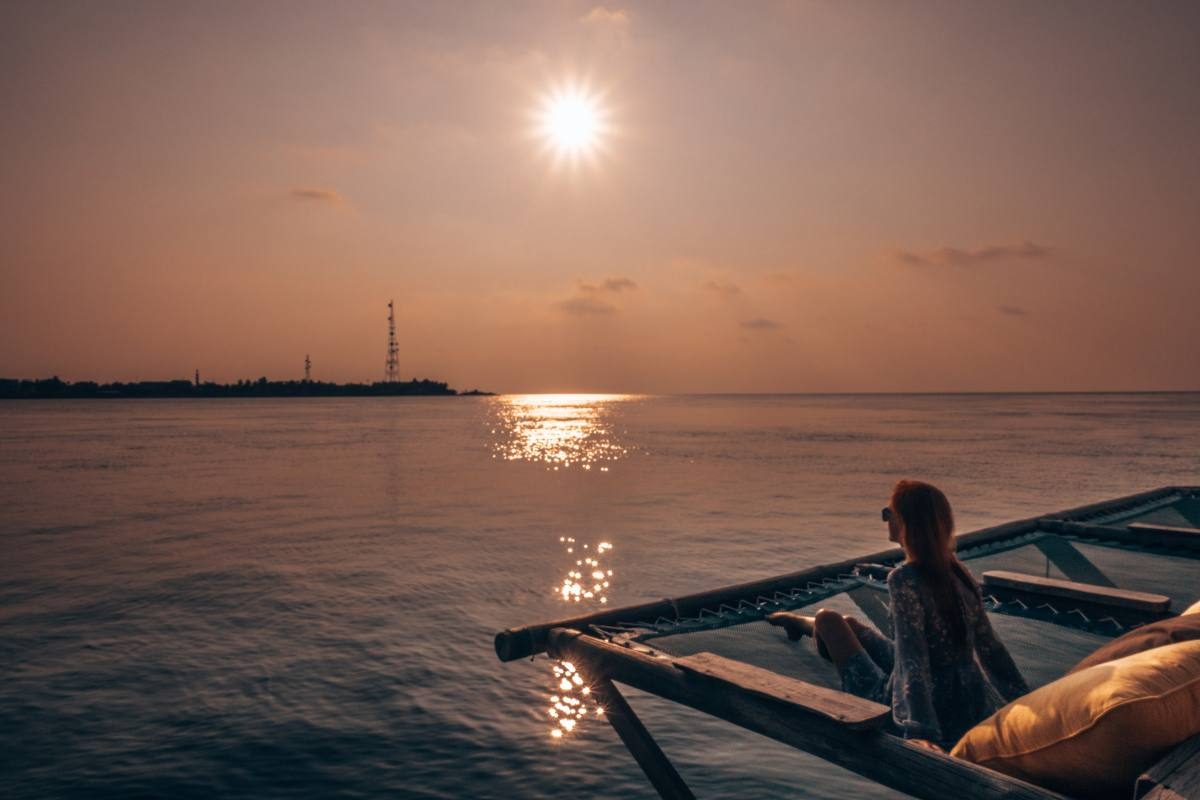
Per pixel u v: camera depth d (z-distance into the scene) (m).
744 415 135.62
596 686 4.67
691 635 6.65
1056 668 5.45
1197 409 156.75
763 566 12.51
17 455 44.06
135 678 7.18
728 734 5.66
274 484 27.88
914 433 65.25
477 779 5.02
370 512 19.97
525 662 7.60
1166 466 31.42
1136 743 2.22
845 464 34.47
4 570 12.54
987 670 3.42
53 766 5.26
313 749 5.52
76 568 12.71
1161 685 2.24
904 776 2.72
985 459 36.06
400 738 5.71
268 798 4.78
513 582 11.41
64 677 7.20
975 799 2.48
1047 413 132.50
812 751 3.10
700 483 26.98
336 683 7.00
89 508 21.09
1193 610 3.52
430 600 10.30
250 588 11.11
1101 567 9.05
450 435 69.94
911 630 3.24
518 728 5.89
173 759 5.36
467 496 23.66
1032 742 2.52
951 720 3.23
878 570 6.67
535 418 127.00
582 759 5.31
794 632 6.07
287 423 101.81
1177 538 8.11
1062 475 27.94
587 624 5.27
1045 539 9.44
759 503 21.31
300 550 14.39
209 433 73.38
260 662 7.64
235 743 5.64
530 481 28.53
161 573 12.24
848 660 3.89
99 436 66.88
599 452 45.41
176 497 23.72
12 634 8.71
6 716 6.20
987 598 6.04
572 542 15.02
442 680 7.06
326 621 9.23
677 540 15.18
